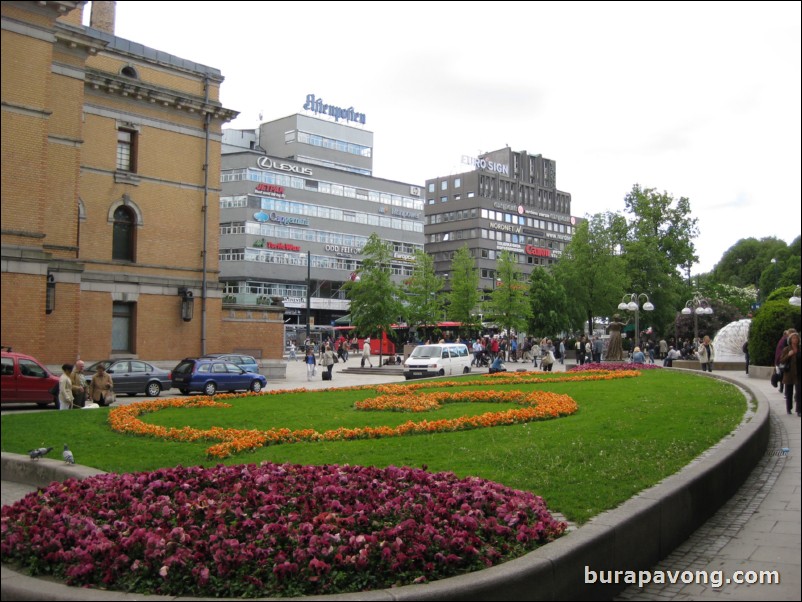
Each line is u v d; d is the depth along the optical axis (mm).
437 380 28953
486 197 135250
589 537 5492
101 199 33625
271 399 21031
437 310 70250
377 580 4953
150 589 4992
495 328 81562
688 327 57125
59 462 9781
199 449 11961
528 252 142250
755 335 30078
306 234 93312
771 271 78875
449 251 137125
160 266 35812
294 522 5867
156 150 35906
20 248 23188
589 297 66312
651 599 5625
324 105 104375
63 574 5277
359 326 48500
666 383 24094
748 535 7246
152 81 35688
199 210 37656
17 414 17516
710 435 11352
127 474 7895
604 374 29594
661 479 8281
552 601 4988
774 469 10688
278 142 101438
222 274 87500
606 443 11031
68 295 28359
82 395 20016
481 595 4594
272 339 41250
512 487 8203
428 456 10477
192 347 36812
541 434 12312
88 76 32719
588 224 67500
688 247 66500
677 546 6973
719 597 5555
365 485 7016
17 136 22500
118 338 34406
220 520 5875
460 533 5449
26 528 5984
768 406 14500
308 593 4809
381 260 49812
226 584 4879
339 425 14195
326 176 96312
